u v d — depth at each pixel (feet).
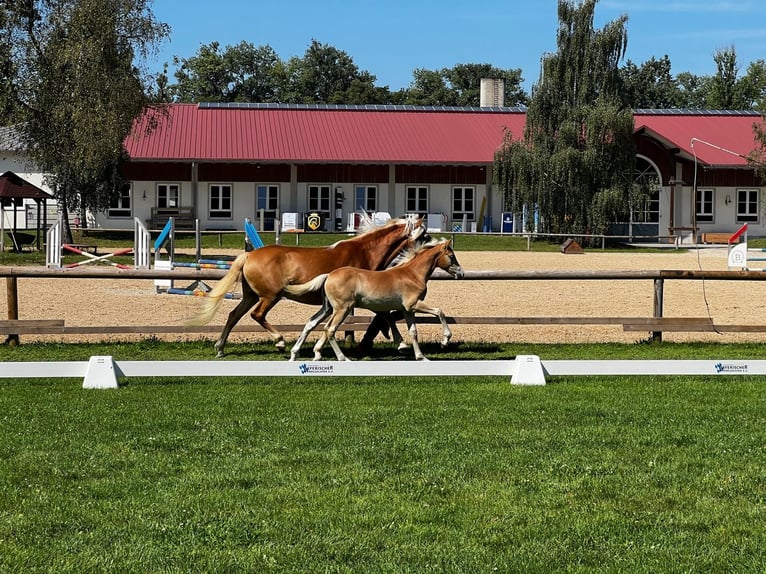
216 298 42.73
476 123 181.78
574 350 47.32
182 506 22.63
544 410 32.86
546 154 147.54
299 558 19.66
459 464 26.03
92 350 46.68
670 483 24.48
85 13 119.75
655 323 48.16
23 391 36.55
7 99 123.85
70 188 141.28
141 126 165.27
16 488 23.97
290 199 163.02
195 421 31.09
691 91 340.80
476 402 34.24
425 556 19.75
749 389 37.17
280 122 175.42
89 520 21.76
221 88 321.11
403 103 327.88
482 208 163.02
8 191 116.26
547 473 25.30
